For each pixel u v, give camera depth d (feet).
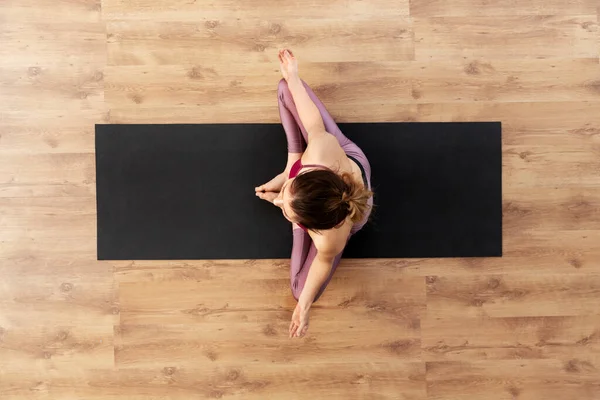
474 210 7.22
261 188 6.57
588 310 7.19
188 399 7.18
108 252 7.13
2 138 7.09
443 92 7.22
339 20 7.19
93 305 7.16
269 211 7.17
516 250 7.18
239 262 7.20
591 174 7.25
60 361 7.15
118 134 7.11
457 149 7.22
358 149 6.44
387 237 7.22
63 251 7.13
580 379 7.20
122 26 7.12
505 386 7.22
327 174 4.96
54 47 7.11
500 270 7.20
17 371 7.14
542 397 7.24
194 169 7.14
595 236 7.23
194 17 7.14
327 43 7.19
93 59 7.13
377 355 7.25
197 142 7.14
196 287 7.18
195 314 7.18
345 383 7.24
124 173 7.13
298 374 7.22
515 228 7.24
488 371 7.22
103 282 7.16
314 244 6.27
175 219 7.14
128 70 7.13
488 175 7.22
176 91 7.14
